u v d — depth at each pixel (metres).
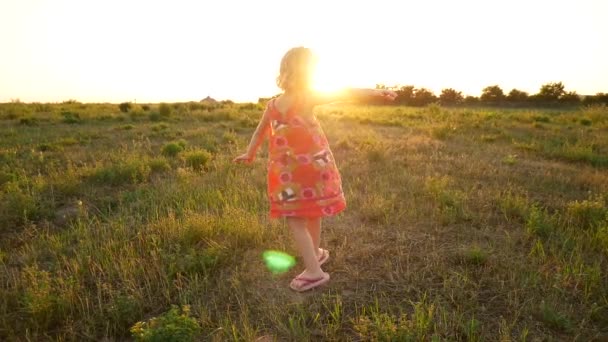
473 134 12.03
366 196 5.30
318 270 3.15
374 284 3.22
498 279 3.21
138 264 3.55
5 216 4.72
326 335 2.62
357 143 9.85
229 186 5.67
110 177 6.39
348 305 2.97
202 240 4.02
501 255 3.62
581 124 16.94
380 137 11.03
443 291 3.07
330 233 4.18
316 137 2.88
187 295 3.09
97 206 5.37
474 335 2.57
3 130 13.30
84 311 2.94
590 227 4.14
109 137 11.97
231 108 24.16
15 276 3.48
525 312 2.83
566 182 6.13
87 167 7.12
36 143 10.47
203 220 4.16
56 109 25.11
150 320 2.60
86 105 29.95
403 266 3.48
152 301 3.09
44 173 7.12
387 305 2.95
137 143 10.43
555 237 3.97
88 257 3.61
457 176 6.45
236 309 2.99
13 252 4.02
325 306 2.88
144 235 4.16
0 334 2.74
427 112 21.05
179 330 2.47
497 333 2.63
